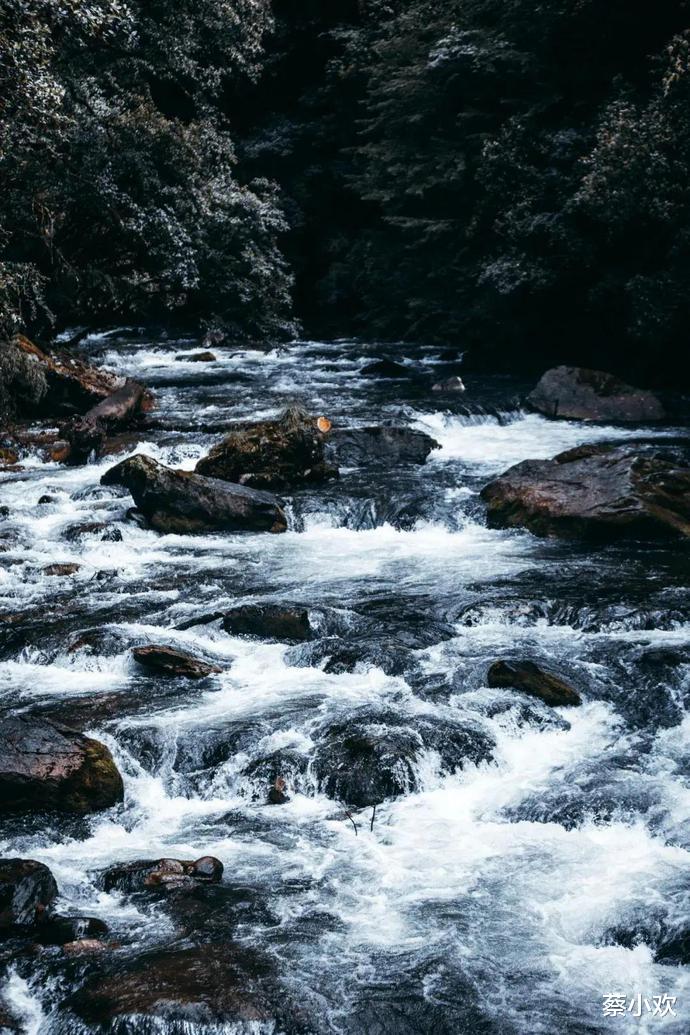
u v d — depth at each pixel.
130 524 14.04
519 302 25.83
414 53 32.06
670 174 21.08
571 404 20.73
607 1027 5.15
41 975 5.52
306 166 38.69
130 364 28.27
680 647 9.67
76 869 6.62
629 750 8.09
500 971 5.56
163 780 7.89
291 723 8.34
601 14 24.69
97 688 9.31
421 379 25.36
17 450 17.69
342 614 10.66
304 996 5.33
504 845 6.85
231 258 30.44
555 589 11.29
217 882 6.46
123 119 24.80
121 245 25.98
